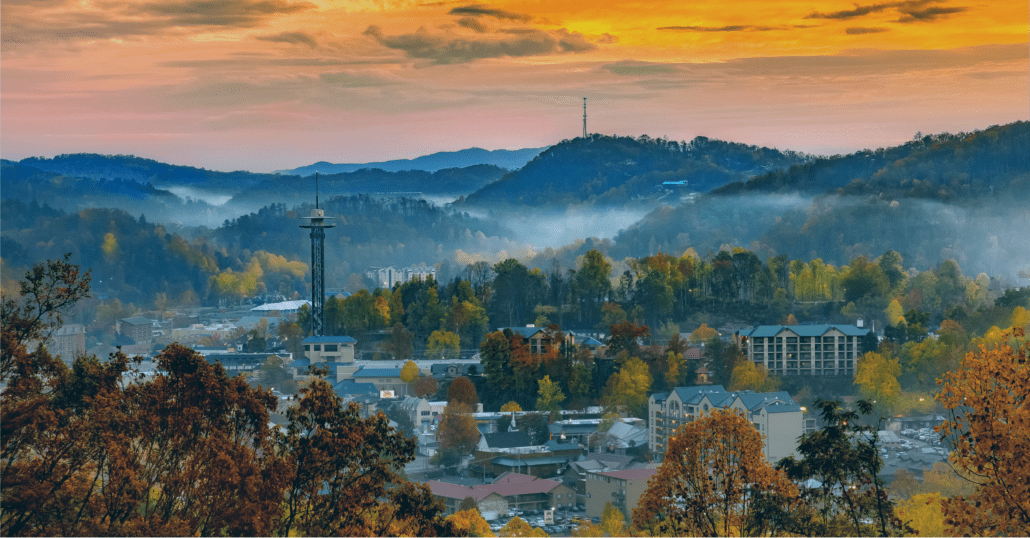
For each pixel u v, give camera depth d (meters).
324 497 104.69
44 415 92.62
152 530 91.00
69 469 95.19
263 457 103.56
